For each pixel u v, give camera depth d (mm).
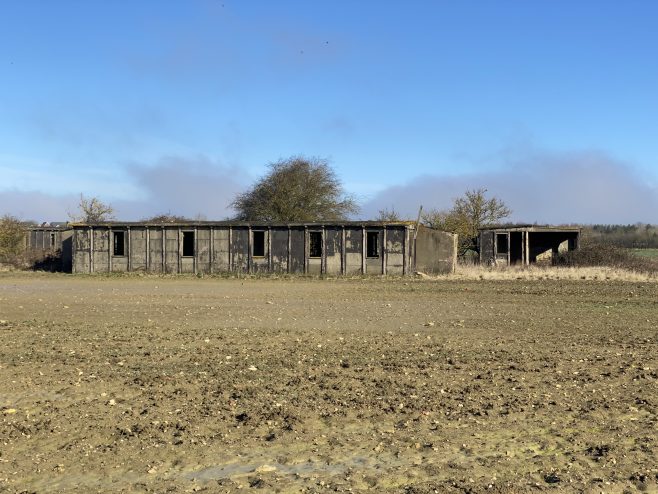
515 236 49781
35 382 11203
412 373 11852
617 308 22641
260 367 12414
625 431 8516
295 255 42844
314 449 7953
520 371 12031
